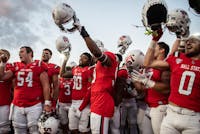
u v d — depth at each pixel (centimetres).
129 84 494
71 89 725
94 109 412
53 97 592
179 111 317
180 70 324
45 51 677
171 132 323
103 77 412
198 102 314
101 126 405
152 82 397
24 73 484
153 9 333
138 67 443
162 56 440
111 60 413
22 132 492
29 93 481
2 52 492
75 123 655
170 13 360
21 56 492
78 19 363
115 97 468
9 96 562
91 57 654
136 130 568
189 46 322
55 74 596
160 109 407
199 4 335
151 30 345
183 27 358
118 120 475
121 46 536
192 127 310
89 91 495
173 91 328
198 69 316
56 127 476
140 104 502
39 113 485
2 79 493
